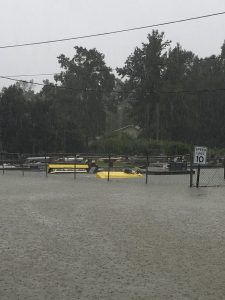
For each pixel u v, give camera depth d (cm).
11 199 1427
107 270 646
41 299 532
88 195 1540
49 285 581
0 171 3000
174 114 7944
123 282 595
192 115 8331
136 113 8469
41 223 1006
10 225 983
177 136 8138
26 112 6169
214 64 9669
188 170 2822
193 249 768
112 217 1084
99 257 715
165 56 8288
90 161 3012
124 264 677
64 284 586
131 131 9988
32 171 3019
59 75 8975
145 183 2036
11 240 835
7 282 593
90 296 543
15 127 6019
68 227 959
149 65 8169
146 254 734
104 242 817
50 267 660
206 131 8600
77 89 8631
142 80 8238
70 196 1509
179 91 7931
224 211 1180
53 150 6178
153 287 576
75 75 8975
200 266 668
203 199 1434
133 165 3288
